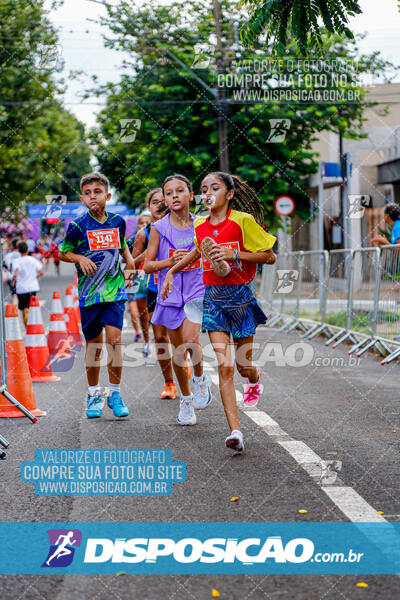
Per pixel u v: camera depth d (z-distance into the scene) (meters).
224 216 5.59
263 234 5.59
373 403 7.58
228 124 20.20
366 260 11.69
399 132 23.70
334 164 19.38
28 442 6.13
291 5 6.73
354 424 6.55
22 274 15.28
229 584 3.38
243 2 6.90
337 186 23.31
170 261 6.36
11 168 32.44
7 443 5.95
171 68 20.56
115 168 21.88
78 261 6.98
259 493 4.61
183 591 3.32
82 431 6.50
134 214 21.22
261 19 6.84
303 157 20.80
